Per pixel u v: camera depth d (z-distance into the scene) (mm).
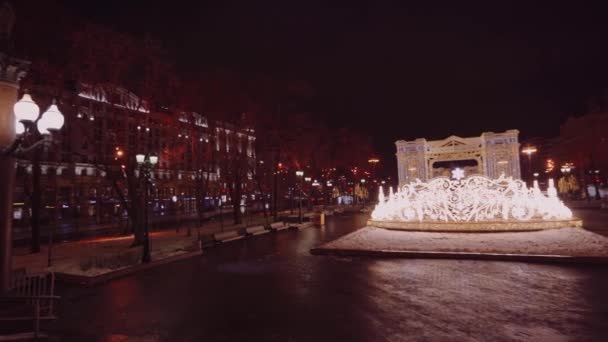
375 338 7004
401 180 61094
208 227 32750
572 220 21641
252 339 7188
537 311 8297
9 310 7617
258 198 66375
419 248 16109
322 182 66062
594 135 54500
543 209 22328
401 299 9508
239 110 36812
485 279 11336
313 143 53719
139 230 20828
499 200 22469
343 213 52750
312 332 7434
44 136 7543
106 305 9828
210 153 38469
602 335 6883
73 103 21328
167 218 50031
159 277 13242
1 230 7582
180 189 56094
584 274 11641
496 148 55906
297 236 25344
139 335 7617
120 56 20703
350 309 8828
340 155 65312
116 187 21609
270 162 47250
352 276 12320
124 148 21797
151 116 25516
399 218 24859
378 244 17703
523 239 17469
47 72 18781
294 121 45531
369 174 84938
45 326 8211
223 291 11008
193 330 7812
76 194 48812
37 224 20094
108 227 41531
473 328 7371
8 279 7719
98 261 14594
